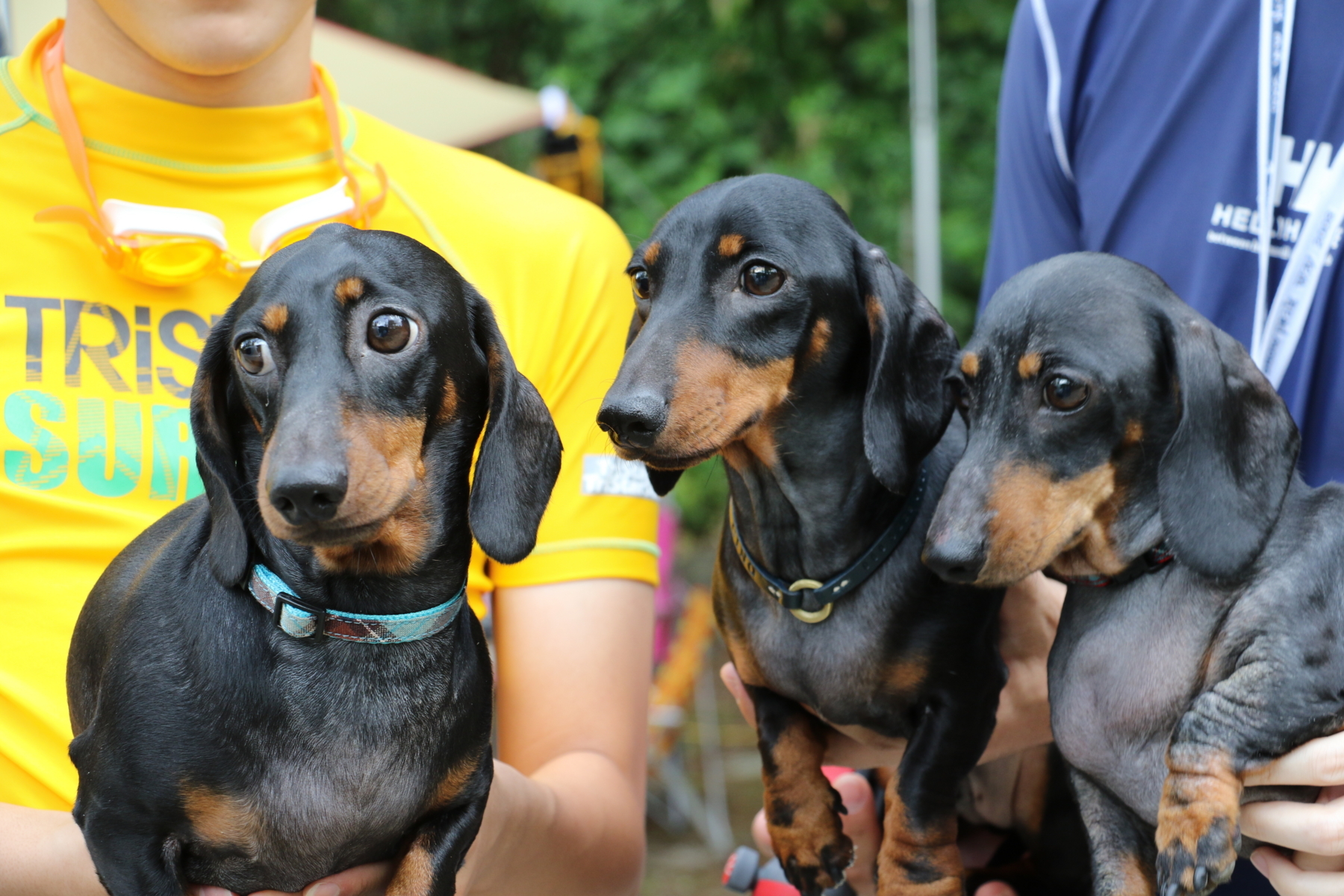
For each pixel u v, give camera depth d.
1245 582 2.00
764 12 9.52
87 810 1.77
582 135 6.85
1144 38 2.75
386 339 1.79
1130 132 2.77
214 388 1.85
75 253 2.34
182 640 1.80
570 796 2.45
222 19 2.30
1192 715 1.92
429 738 1.88
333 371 1.73
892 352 2.20
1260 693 1.90
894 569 2.26
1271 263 2.65
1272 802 1.97
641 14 9.79
